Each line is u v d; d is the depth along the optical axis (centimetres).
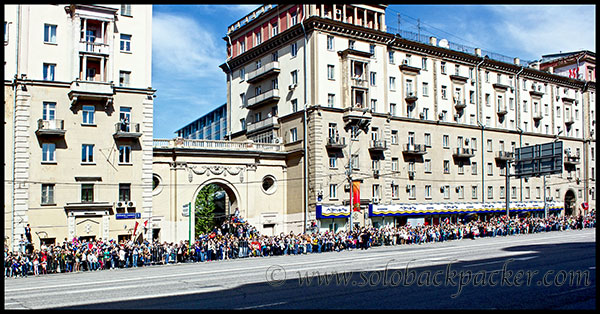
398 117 5909
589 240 4572
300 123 5456
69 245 3728
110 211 4316
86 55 4241
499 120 7081
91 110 4306
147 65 4531
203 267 3353
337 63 5509
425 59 6312
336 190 5381
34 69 4128
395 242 5028
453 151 6444
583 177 8194
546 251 3581
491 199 6806
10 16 4088
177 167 4959
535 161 5306
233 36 6694
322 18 5331
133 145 4447
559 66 8656
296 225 5459
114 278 2758
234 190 5272
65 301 1902
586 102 8362
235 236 4825
